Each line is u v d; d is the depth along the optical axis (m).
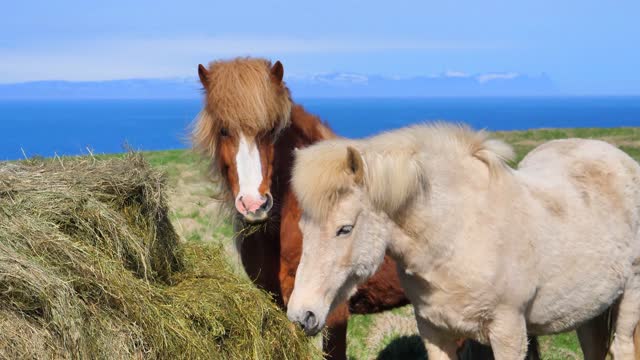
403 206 3.78
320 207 3.64
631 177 4.39
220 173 4.27
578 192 4.18
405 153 3.76
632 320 4.42
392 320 5.58
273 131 4.17
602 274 4.16
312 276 3.67
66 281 3.56
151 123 100.31
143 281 3.86
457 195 3.87
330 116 127.88
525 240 3.92
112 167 4.06
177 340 3.76
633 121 110.12
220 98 4.08
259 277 4.40
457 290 3.89
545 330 4.22
